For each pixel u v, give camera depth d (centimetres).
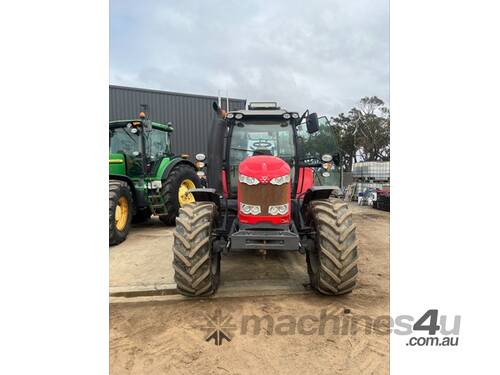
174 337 259
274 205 310
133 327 275
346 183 1534
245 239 304
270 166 311
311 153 458
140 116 632
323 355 235
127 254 487
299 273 396
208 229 317
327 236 307
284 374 216
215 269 346
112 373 217
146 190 638
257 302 317
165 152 743
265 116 421
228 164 424
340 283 305
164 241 571
